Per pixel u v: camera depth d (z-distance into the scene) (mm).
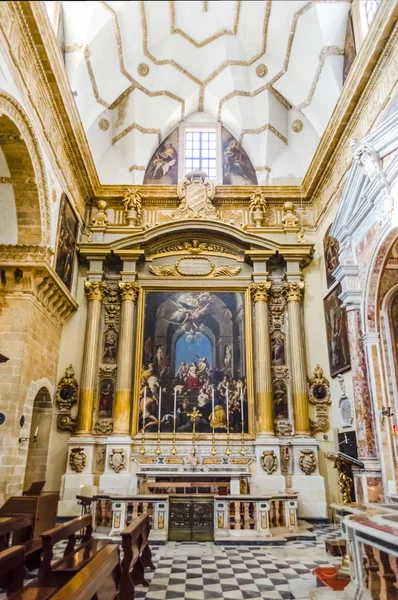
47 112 10789
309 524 11250
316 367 13898
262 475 12391
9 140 9266
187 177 15445
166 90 14719
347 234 11422
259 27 8273
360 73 10391
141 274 14656
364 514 5344
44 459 12703
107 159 16188
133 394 13445
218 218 15375
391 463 9859
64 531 5777
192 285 14523
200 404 13461
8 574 5031
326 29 11836
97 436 13102
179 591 6031
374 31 9438
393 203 8961
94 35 10344
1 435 9805
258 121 15719
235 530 9211
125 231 14812
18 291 10680
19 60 8727
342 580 6117
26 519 6836
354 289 11055
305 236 15352
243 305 14445
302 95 14102
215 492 11375
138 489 11953
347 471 9594
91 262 14383
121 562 5332
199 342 14125
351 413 12031
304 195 15539
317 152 13766
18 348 10367
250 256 14477
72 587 3150
